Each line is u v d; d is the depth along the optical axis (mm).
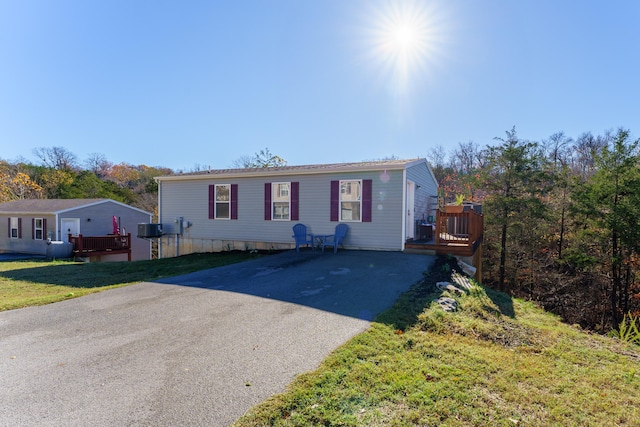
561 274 15734
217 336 3840
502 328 4883
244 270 7910
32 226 18891
